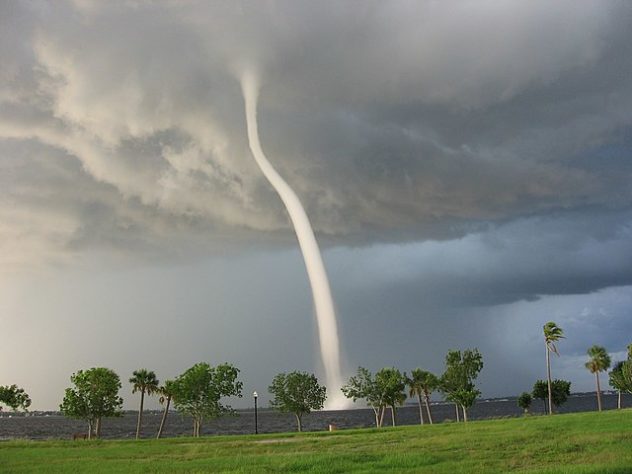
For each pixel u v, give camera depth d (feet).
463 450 127.34
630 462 95.50
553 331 340.39
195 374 287.89
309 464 109.81
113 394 283.79
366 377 320.50
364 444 152.35
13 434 473.67
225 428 574.15
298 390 310.04
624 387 360.07
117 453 146.92
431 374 339.57
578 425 170.60
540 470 88.99
